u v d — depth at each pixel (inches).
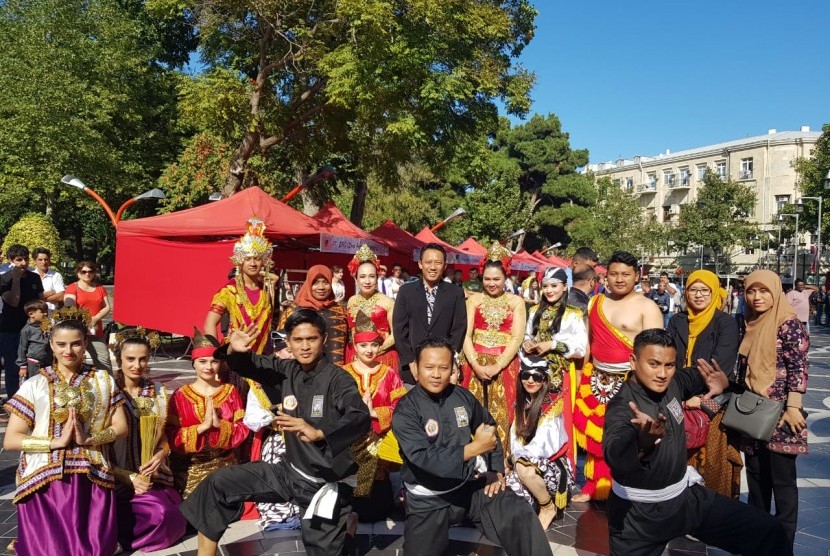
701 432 179.6
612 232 1904.5
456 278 654.5
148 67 989.2
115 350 196.5
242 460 204.1
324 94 565.0
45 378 158.7
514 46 680.4
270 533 184.9
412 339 217.5
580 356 207.2
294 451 144.3
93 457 159.3
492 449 130.3
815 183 1508.4
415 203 1332.4
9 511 195.3
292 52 541.0
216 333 214.1
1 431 287.6
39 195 907.4
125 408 169.3
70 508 154.0
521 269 988.6
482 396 215.5
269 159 680.4
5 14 896.9
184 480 190.7
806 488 222.2
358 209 812.0
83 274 339.9
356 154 641.0
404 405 143.0
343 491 144.9
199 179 699.4
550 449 187.0
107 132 959.0
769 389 165.3
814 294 1062.4
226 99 501.7
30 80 839.1
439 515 139.0
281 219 453.4
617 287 201.0
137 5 1032.2
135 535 170.1
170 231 434.9
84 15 919.0
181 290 445.7
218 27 549.0
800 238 1836.9
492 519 136.9
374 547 174.2
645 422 116.4
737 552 133.0
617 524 134.3
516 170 1621.6
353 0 458.3
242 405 199.5
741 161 2065.7
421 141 553.9
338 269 500.4
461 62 579.5
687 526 130.5
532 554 133.0
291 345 146.0
